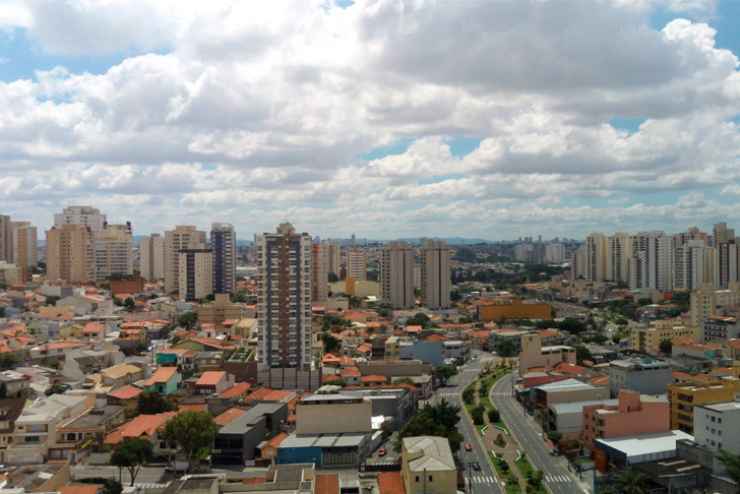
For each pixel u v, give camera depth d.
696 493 174.50
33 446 195.62
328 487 150.00
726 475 177.62
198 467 197.50
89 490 158.62
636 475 171.38
